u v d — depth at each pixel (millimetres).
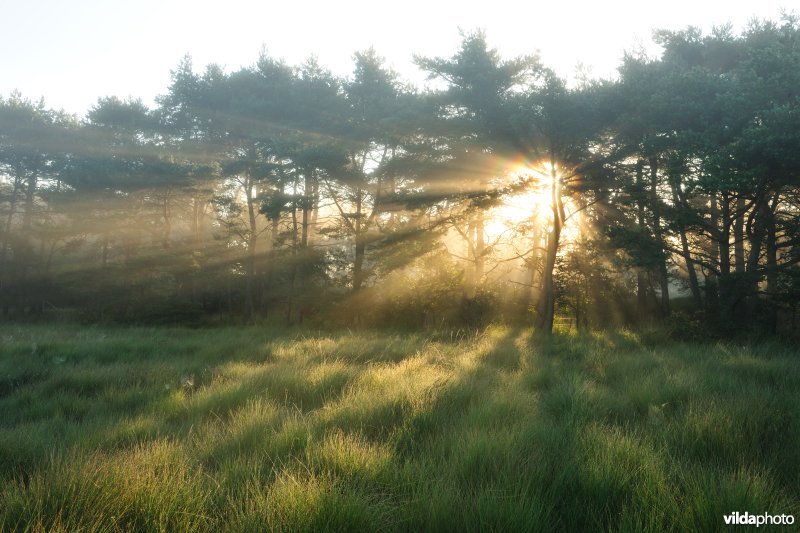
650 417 5504
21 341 15469
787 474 4020
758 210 18734
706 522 3094
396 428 5199
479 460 4105
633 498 3389
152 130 36188
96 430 5695
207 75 35969
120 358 12320
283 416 5793
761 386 7109
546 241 26359
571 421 5238
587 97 19797
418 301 26953
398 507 3434
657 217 19328
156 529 3145
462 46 23641
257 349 13156
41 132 36406
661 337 15547
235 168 29672
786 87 15492
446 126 24062
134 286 32438
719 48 21141
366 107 30344
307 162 26734
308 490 3348
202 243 35312
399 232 26922
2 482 3969
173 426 6023
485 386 7297
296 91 32469
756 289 16688
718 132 16656
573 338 16453
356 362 10867
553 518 3299
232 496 3686
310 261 29469
